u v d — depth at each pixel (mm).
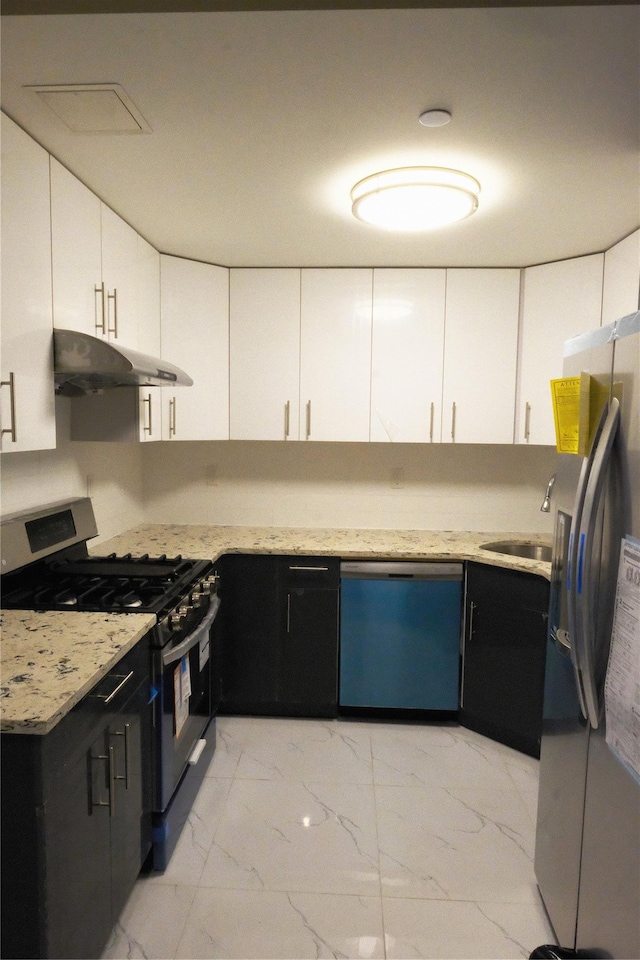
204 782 2244
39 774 1104
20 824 1111
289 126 1551
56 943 1165
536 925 1609
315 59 1272
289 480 3248
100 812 1367
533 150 1653
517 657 2457
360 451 3217
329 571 2680
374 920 1616
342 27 1169
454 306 2801
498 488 3180
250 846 1893
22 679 1230
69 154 1703
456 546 2779
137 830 1611
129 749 1545
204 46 1229
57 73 1321
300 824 2002
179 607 1850
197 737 2131
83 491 2555
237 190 1956
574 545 1310
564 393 1456
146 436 2457
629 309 2299
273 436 2902
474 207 1930
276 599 2703
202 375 2795
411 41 1210
